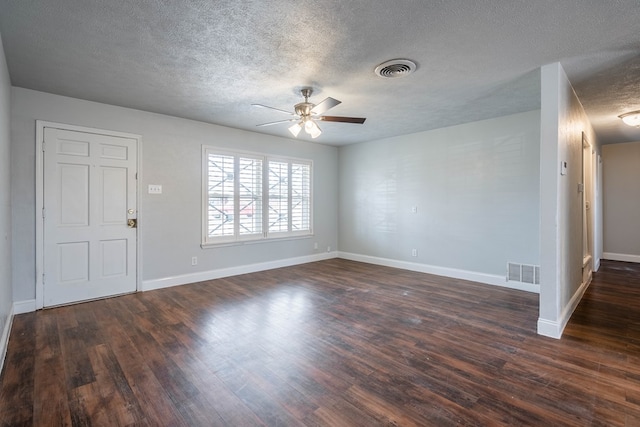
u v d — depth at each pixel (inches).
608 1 72.8
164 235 168.6
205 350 98.7
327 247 255.6
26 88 129.3
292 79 119.6
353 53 99.4
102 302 144.5
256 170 207.3
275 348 100.2
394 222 223.1
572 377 83.0
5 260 102.4
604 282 180.4
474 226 182.7
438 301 146.6
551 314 107.7
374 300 148.1
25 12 77.9
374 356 95.0
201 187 181.8
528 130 161.6
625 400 73.4
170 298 150.6
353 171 250.1
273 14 79.0
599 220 235.6
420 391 77.3
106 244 150.7
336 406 71.9
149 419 67.5
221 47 96.0
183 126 173.9
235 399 74.4
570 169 124.0
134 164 158.1
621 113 158.7
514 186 167.0
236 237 197.5
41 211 134.0
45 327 115.7
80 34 88.6
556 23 82.2
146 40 91.9
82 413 69.3
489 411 69.8
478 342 103.9
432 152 201.0
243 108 155.6
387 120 177.8
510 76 116.3
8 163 114.0
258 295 156.0
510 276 169.3
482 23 82.5
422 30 86.0
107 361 91.7
